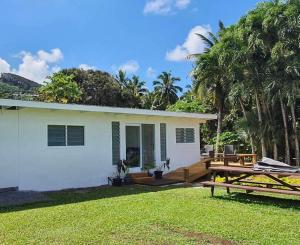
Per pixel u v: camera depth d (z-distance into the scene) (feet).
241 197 33.09
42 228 22.52
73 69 123.44
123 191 39.04
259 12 58.80
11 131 38.01
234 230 21.48
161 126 53.62
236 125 71.72
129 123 49.32
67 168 42.29
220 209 27.66
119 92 130.62
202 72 73.00
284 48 55.62
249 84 60.18
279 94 56.70
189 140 57.93
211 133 94.27
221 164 50.96
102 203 30.99
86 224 23.34
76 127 43.60
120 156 47.85
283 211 26.91
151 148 51.90
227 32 66.44
